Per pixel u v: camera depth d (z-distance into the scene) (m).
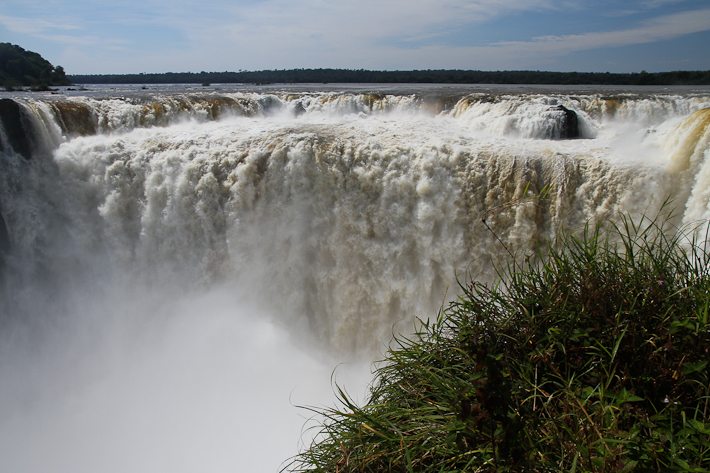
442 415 3.73
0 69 48.28
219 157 14.59
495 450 3.23
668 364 3.55
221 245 14.54
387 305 13.75
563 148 14.29
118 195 14.75
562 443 3.21
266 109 23.78
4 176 14.41
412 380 4.24
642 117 19.98
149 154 15.05
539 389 3.61
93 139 16.08
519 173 12.97
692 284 4.01
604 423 3.33
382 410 4.07
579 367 3.79
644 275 4.06
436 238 13.50
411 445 3.67
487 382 3.17
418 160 13.67
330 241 14.05
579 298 4.06
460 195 13.38
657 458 3.06
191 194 14.50
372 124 19.38
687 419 3.33
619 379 3.55
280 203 14.29
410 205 13.68
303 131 16.28
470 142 14.97
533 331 4.00
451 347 4.22
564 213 12.55
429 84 56.91
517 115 18.36
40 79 51.25
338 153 14.20
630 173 12.17
